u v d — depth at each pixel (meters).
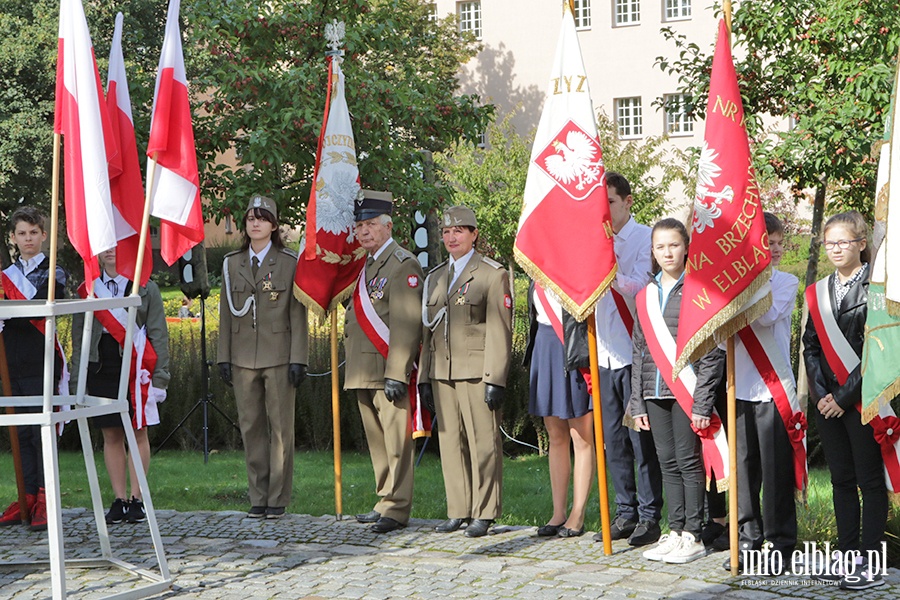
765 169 7.93
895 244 4.23
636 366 5.48
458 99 10.60
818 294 5.02
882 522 4.92
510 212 19.39
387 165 9.87
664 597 4.79
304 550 5.85
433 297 6.16
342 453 10.45
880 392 4.57
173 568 5.50
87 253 4.82
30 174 23.03
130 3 23.73
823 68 8.00
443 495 7.79
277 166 9.38
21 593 5.12
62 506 7.43
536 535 6.05
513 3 31.69
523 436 10.30
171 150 5.11
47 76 23.48
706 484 5.50
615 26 30.23
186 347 11.55
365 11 9.96
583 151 5.36
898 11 7.60
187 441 10.78
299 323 6.66
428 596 4.91
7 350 6.52
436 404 6.23
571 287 5.36
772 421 5.12
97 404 5.28
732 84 4.98
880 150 4.70
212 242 32.03
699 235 4.95
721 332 4.95
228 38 9.67
